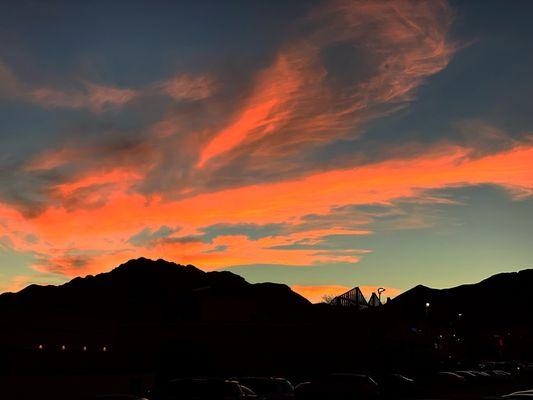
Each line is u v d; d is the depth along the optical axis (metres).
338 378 28.97
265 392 25.19
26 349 32.84
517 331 124.81
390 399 38.06
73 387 31.67
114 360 37.12
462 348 104.50
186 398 19.38
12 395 29.14
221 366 47.44
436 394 41.75
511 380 65.75
